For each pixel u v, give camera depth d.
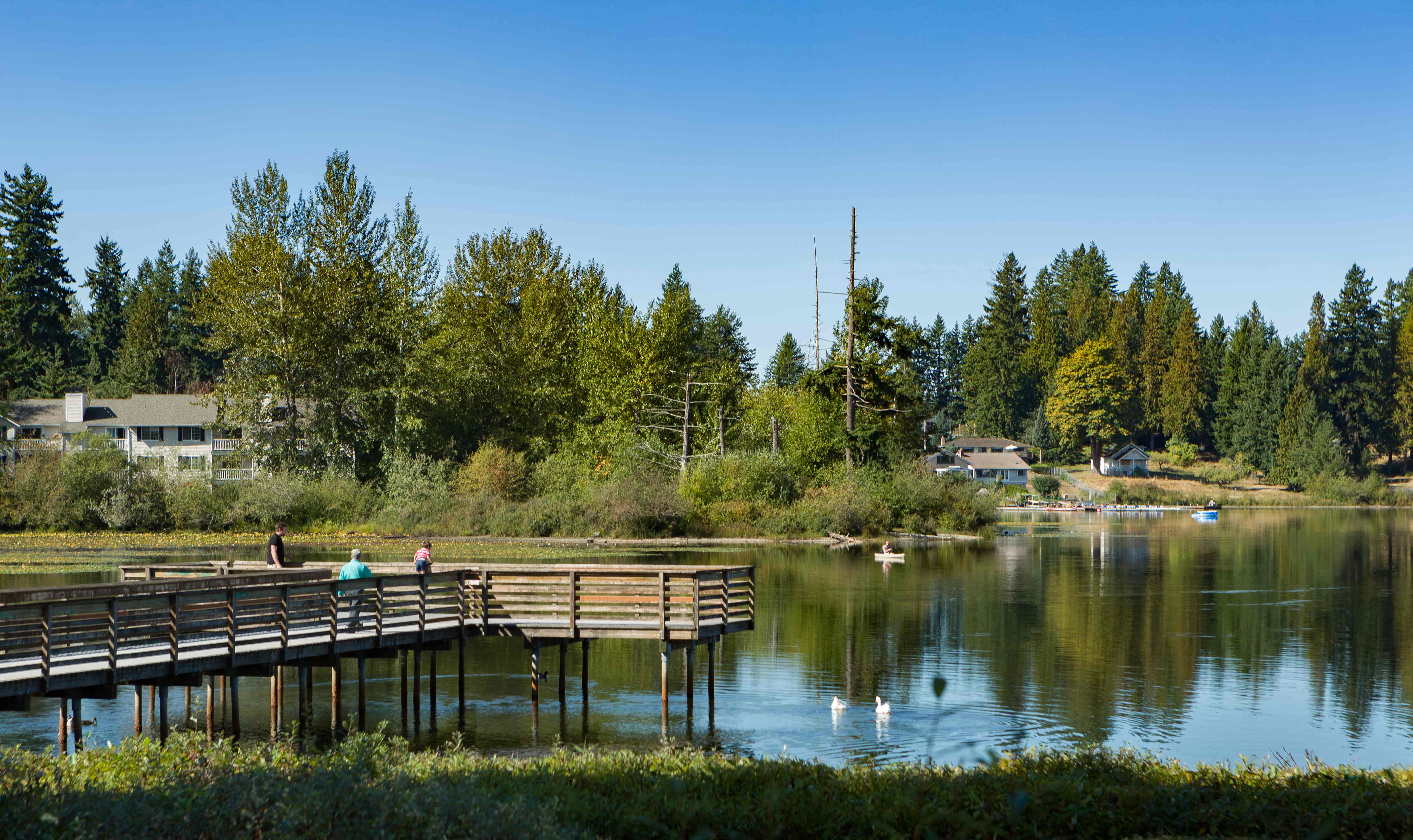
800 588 40.53
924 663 25.94
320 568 24.00
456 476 67.81
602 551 54.31
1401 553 57.12
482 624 21.62
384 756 12.38
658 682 23.98
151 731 19.27
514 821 9.17
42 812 8.36
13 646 15.04
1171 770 12.16
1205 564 50.69
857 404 68.81
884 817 9.45
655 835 9.28
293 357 65.94
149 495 63.72
